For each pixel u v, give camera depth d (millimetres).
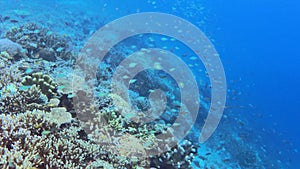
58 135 4715
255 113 21406
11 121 4320
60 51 10289
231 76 32812
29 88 5574
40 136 4391
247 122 19641
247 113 22203
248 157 13383
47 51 9445
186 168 6387
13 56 8078
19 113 4965
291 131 36719
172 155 6164
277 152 19422
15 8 17484
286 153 20719
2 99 5180
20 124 4406
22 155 3781
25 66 7316
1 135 3996
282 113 42719
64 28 16078
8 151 3625
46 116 4836
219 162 10672
